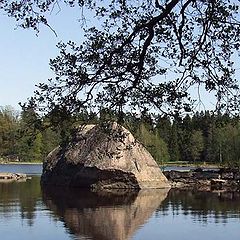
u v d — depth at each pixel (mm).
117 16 7320
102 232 17484
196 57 7285
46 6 6980
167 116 7328
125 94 7172
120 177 37094
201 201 28547
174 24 7145
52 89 6891
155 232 17625
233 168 44875
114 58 7180
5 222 19359
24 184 41750
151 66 7426
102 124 7379
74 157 38562
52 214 21953
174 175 45594
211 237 16625
